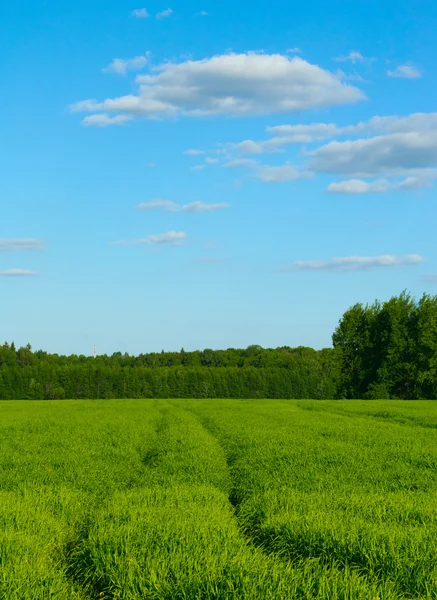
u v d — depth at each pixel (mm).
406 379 79000
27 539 9469
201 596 7230
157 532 9430
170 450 21547
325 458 19234
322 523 9852
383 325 81000
